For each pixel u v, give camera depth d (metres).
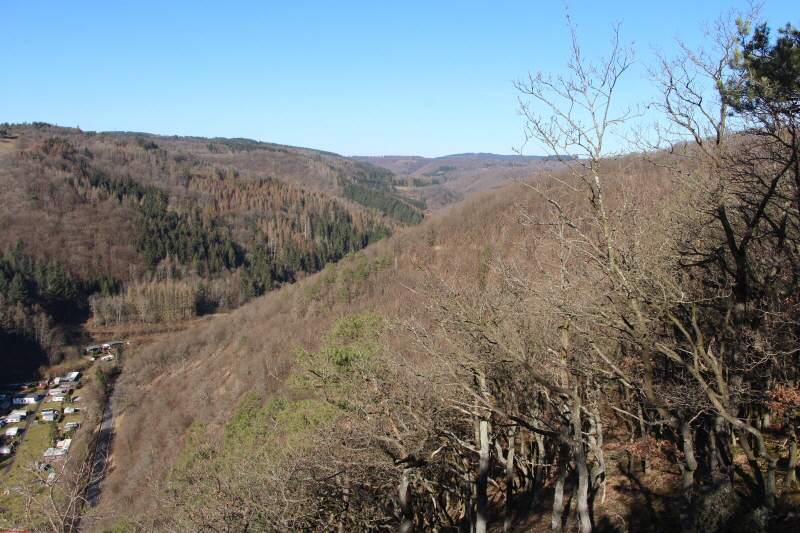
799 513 6.95
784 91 5.86
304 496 9.25
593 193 6.20
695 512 6.91
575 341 8.77
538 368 8.55
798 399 6.80
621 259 6.65
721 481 7.16
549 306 7.08
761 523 6.59
